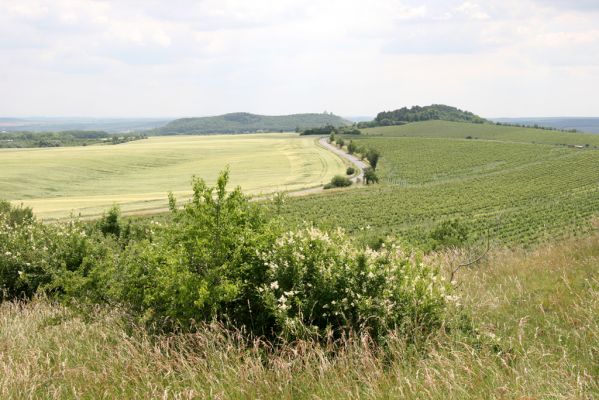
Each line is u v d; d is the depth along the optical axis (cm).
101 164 10900
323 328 552
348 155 13600
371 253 611
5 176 8681
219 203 621
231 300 569
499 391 398
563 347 470
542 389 402
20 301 893
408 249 676
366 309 532
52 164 10325
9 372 499
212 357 496
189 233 600
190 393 420
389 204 6744
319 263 577
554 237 3669
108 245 1006
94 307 691
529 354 471
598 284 655
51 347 609
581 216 4878
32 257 966
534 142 15612
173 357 515
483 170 10844
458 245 1770
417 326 517
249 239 607
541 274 817
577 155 11919
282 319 518
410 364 455
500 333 535
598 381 409
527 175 9506
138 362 498
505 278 808
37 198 7244
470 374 429
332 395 419
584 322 536
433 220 5547
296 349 473
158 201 6675
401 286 561
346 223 5344
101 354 549
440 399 395
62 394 473
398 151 14375
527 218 5084
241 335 527
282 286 568
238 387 441
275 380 457
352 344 509
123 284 660
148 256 642
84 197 7350
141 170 10581
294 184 8788
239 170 10738
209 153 13988
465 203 6788
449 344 497
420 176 10369
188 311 564
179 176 9806
